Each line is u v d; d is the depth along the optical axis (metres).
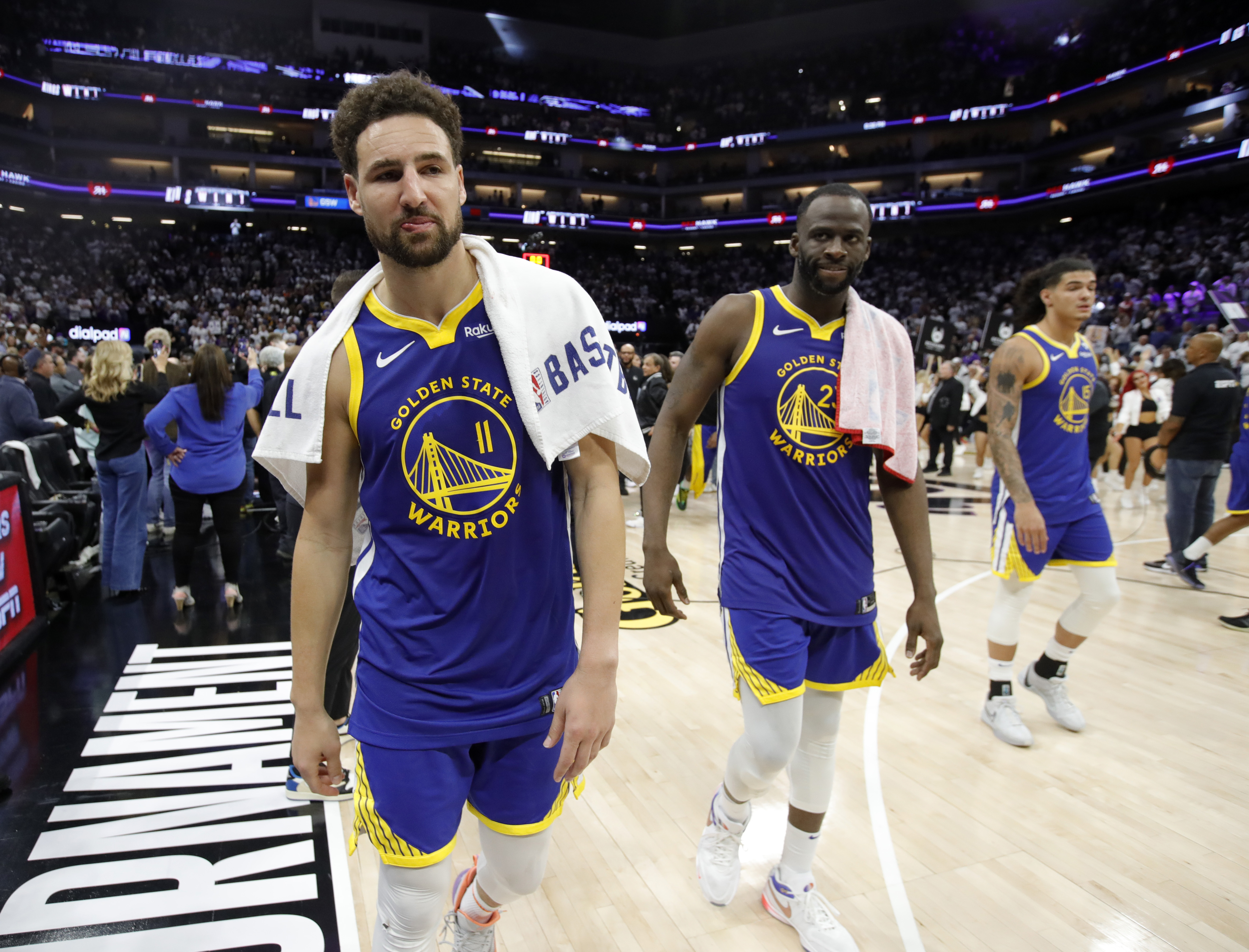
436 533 1.26
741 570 1.97
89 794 2.64
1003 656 3.12
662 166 35.84
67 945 1.92
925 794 2.67
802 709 1.94
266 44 31.61
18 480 4.08
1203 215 23.50
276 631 4.28
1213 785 2.74
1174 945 1.95
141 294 26.70
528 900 2.11
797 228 1.92
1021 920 2.04
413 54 33.19
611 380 1.26
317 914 2.05
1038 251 27.94
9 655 3.73
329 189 30.50
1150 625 4.51
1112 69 26.70
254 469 7.25
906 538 1.98
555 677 1.35
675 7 34.81
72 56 28.38
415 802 1.26
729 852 2.18
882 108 31.81
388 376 1.24
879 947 1.93
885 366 1.90
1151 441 8.21
